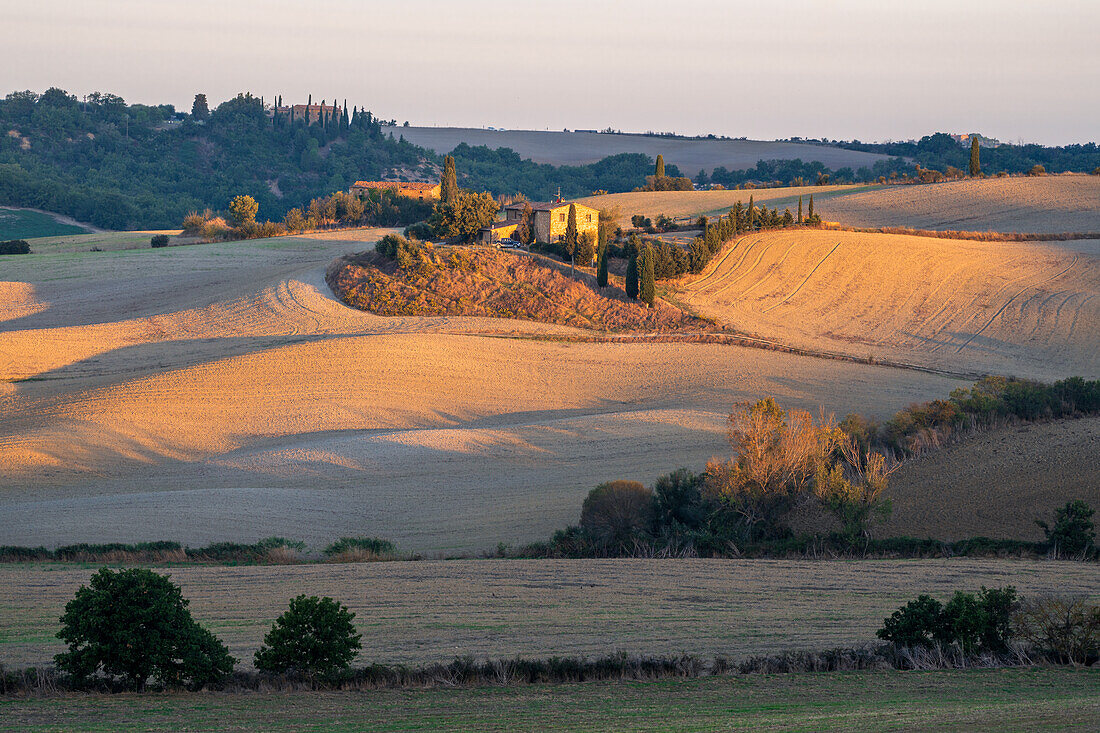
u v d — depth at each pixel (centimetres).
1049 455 13088
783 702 5484
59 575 8956
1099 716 4962
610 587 8625
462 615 7712
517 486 12925
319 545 10688
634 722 4975
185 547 10281
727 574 9138
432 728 4888
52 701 5434
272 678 5897
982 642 6725
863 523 10775
